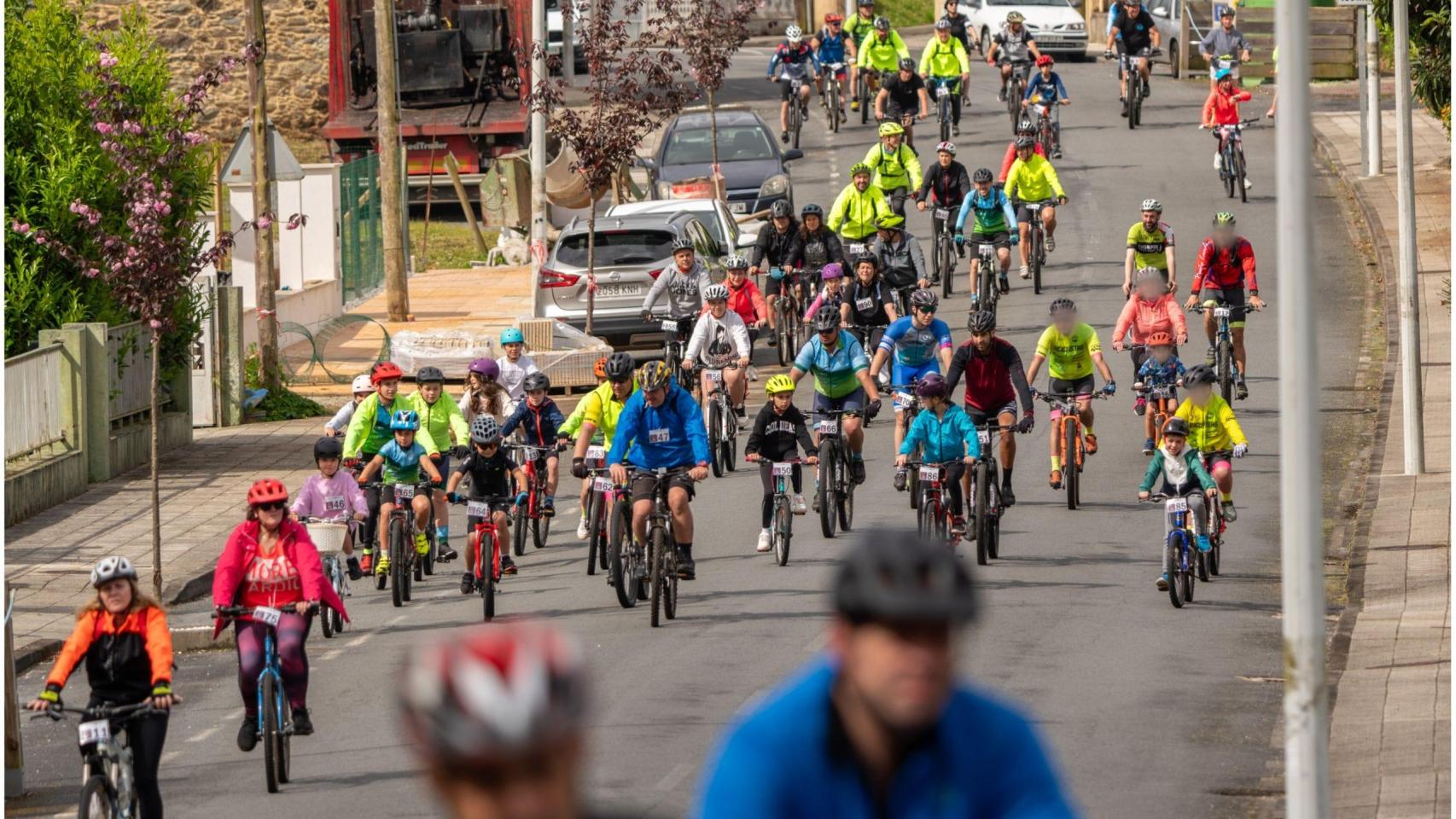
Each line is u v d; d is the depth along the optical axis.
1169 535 48.78
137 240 58.16
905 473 54.25
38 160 73.25
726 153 116.56
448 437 55.59
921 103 132.62
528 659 7.04
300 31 153.12
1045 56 132.75
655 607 47.19
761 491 66.25
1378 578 51.34
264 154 86.38
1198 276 73.81
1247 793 33.28
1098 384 81.50
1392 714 38.09
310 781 35.69
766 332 97.25
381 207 115.62
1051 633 45.75
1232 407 75.31
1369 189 116.56
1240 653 43.84
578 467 52.59
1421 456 63.31
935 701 9.40
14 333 71.44
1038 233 98.00
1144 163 130.62
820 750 9.63
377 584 54.78
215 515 65.31
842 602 9.38
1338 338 86.38
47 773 39.25
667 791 32.66
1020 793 9.91
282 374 87.75
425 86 136.88
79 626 29.97
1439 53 108.94
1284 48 24.91
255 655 35.19
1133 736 36.81
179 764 37.84
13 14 74.12
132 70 74.75
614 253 89.75
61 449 69.88
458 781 7.02
